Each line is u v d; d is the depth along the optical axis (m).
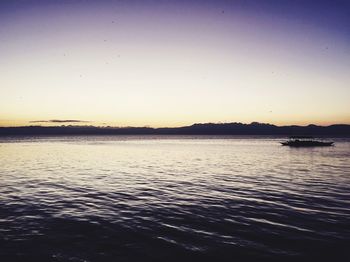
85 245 10.83
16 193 20.08
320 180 25.70
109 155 57.69
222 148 89.19
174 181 25.36
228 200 17.83
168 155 58.22
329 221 13.40
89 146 101.38
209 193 20.03
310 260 9.51
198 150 77.38
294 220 13.61
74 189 21.58
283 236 11.55
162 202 17.42
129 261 9.52
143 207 16.23
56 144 120.31
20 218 14.13
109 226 12.93
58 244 10.91
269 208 15.80
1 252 10.20
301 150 77.88
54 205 16.73
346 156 55.84
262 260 9.53
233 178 27.08
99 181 25.38
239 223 13.23
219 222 13.41
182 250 10.35
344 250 10.20
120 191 20.81
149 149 82.25
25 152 66.25
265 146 104.12
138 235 11.81
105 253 10.13
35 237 11.60
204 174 29.97
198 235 11.77
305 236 11.53
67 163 41.53
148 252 10.20
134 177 27.84
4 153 62.50
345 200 17.62
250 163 41.84
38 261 9.53
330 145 102.44
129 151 71.94
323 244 10.73
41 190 21.17
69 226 12.93
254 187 22.27
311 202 17.14
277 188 21.78
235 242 11.01
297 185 23.08
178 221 13.62
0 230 12.40
